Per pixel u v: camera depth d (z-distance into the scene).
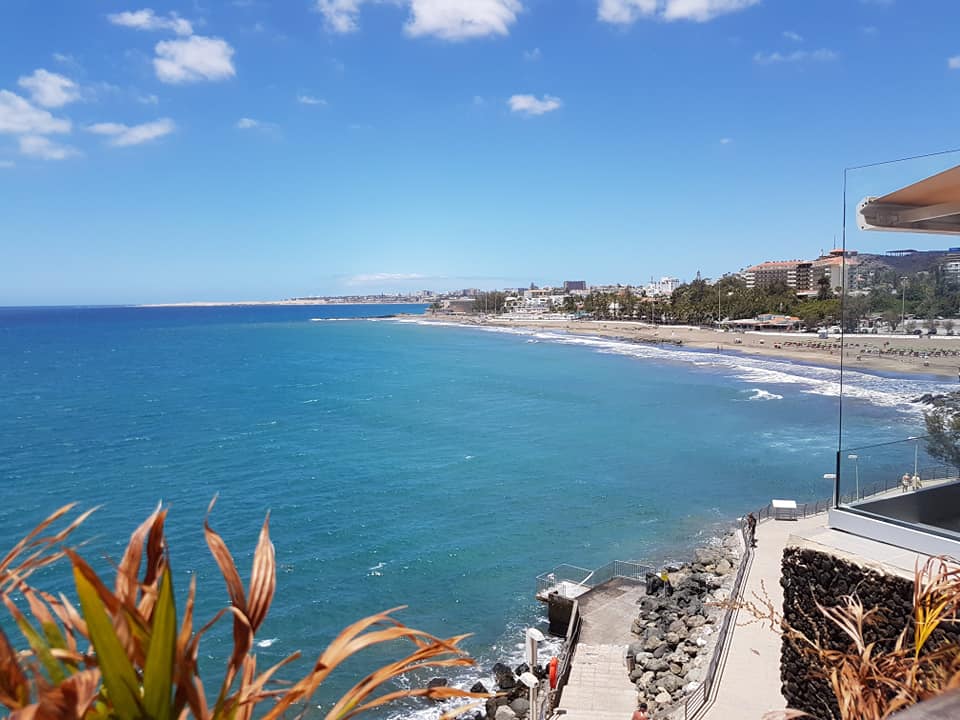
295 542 32.94
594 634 21.61
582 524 35.75
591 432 59.66
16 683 1.36
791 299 165.25
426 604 26.42
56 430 62.88
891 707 2.91
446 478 44.97
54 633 1.54
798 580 7.71
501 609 25.98
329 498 40.44
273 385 95.50
